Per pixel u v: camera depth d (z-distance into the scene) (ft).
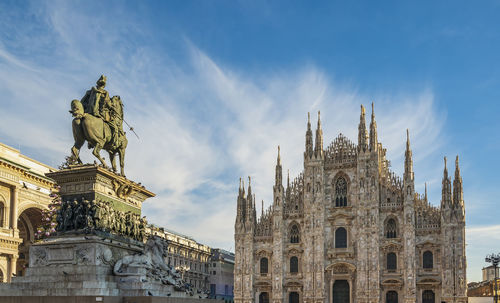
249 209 370.12
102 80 89.15
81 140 85.71
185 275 411.34
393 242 331.98
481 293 524.52
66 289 71.72
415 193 340.80
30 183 231.91
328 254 345.72
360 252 336.29
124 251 83.10
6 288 74.79
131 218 88.53
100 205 80.43
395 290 327.88
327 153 363.35
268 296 357.61
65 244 77.30
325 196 357.20
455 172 325.83
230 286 491.31
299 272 351.46
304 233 352.08
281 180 364.99
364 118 353.31
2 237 206.18
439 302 317.83
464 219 319.88
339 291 342.23
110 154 90.17
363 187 344.08
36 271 77.05
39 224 247.91
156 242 88.38
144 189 93.40
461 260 314.14
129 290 74.33
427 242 325.01
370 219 338.13
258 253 364.99
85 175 81.56
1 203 214.07
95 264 75.87
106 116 87.66
